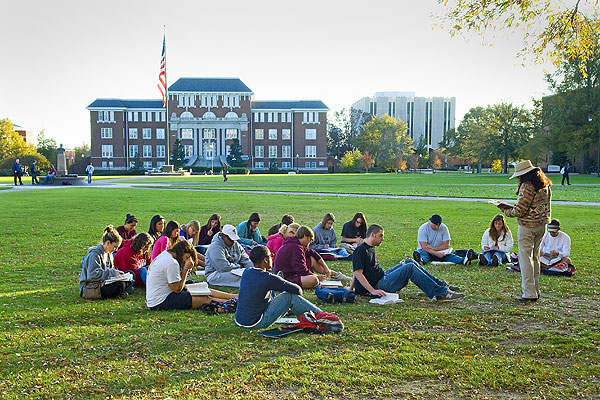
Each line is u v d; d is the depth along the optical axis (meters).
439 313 7.86
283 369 5.65
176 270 8.19
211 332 6.98
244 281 7.22
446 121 182.00
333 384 5.31
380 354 6.09
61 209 25.06
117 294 8.98
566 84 66.50
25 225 19.03
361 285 8.88
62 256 13.09
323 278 10.05
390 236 16.28
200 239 13.25
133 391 5.16
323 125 127.94
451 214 22.50
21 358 5.97
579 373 5.57
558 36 11.57
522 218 8.45
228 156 119.62
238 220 20.86
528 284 8.49
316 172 119.94
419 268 8.72
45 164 109.19
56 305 8.40
